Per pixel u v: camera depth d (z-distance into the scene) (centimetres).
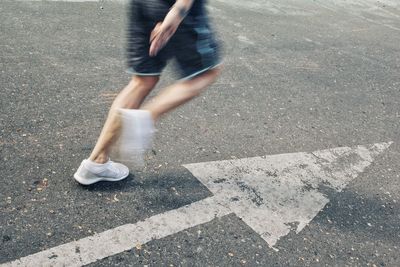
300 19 748
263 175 329
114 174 286
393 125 449
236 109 416
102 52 479
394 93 529
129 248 246
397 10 964
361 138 411
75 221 257
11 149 304
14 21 507
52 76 409
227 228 273
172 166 320
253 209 294
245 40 593
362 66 594
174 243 255
